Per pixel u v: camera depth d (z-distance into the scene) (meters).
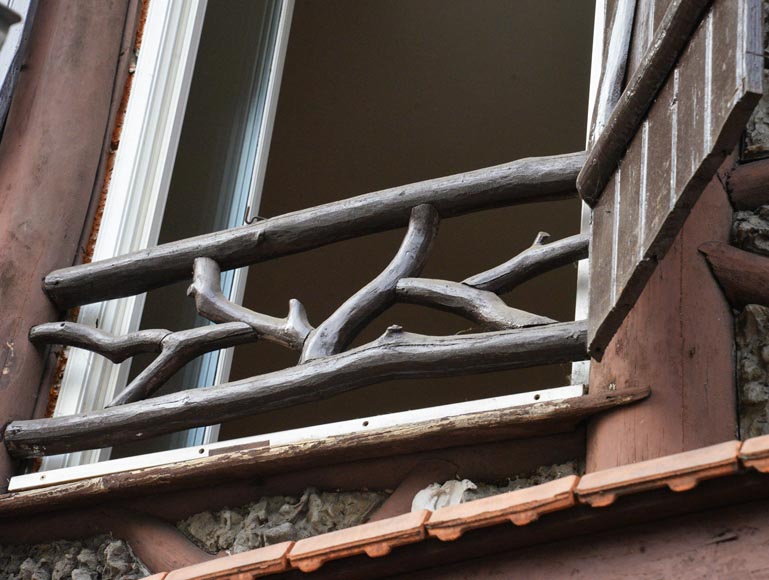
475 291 3.29
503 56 7.52
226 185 4.57
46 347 4.03
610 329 2.60
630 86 2.59
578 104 7.54
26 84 4.36
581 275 3.32
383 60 7.66
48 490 3.41
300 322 3.51
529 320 3.14
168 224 4.36
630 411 2.75
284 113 7.93
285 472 3.25
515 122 7.68
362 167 7.94
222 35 4.72
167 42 4.54
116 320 4.10
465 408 3.09
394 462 3.12
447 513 2.29
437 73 7.65
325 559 2.37
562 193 3.41
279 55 4.89
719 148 2.19
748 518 2.12
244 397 3.43
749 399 2.74
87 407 3.97
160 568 3.32
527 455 2.97
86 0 4.52
